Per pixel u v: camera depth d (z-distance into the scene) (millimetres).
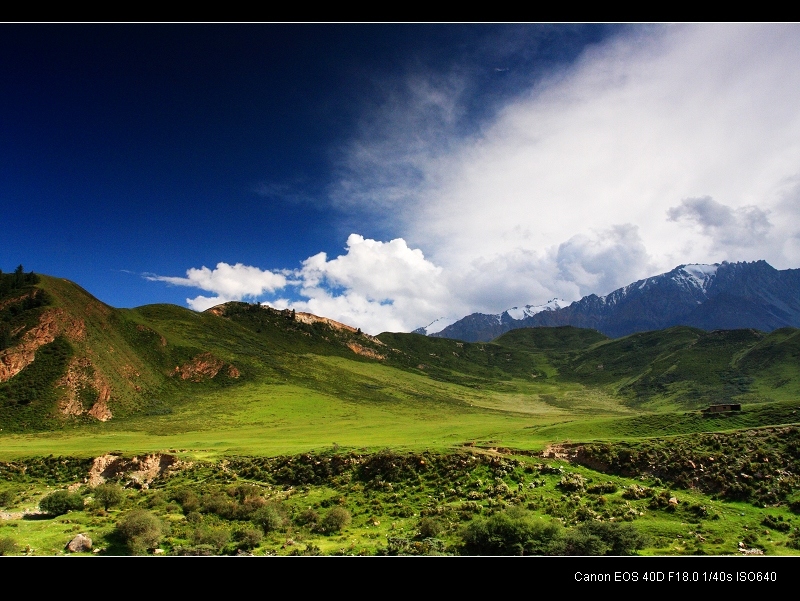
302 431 111562
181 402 149875
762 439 52656
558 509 43906
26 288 148125
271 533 42125
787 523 38406
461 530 39125
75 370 126375
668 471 50938
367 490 53562
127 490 60719
